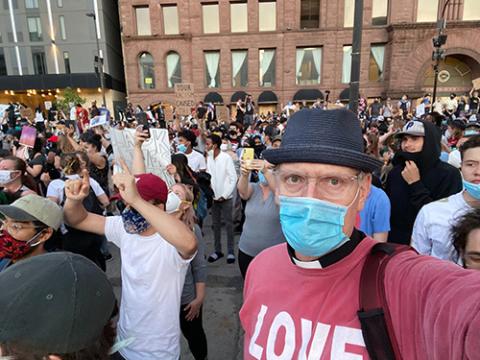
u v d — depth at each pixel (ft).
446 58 79.66
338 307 3.10
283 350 3.33
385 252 3.15
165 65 85.66
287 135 3.50
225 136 27.27
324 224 3.18
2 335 2.55
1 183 10.67
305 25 81.71
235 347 10.22
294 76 82.33
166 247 6.25
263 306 3.69
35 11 96.02
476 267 4.68
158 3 82.38
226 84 84.43
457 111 52.16
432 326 2.42
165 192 6.57
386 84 79.46
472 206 6.38
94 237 9.46
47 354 2.59
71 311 2.69
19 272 2.82
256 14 80.69
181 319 8.44
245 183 10.26
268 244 10.02
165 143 10.89
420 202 8.21
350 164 3.08
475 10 75.51
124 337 6.43
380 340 2.77
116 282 14.28
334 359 2.98
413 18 75.41
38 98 102.83
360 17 15.89
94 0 94.53
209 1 81.61
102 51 96.94
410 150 8.71
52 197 11.91
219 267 15.47
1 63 99.25
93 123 27.58
